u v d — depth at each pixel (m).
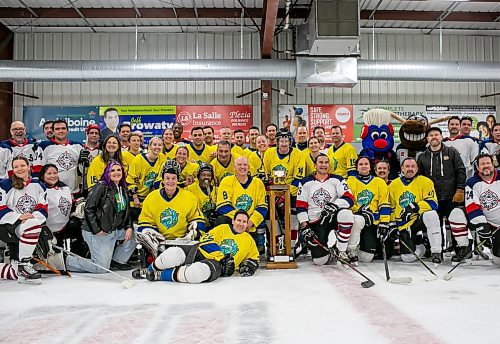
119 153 5.12
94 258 4.68
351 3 7.97
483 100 11.16
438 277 4.26
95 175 5.09
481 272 4.54
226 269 4.32
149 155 5.59
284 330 2.59
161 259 4.11
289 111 10.89
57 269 4.60
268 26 8.34
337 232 4.96
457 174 5.62
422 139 6.07
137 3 9.70
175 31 10.95
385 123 6.75
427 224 5.08
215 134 10.84
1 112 10.33
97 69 9.12
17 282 4.19
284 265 4.83
